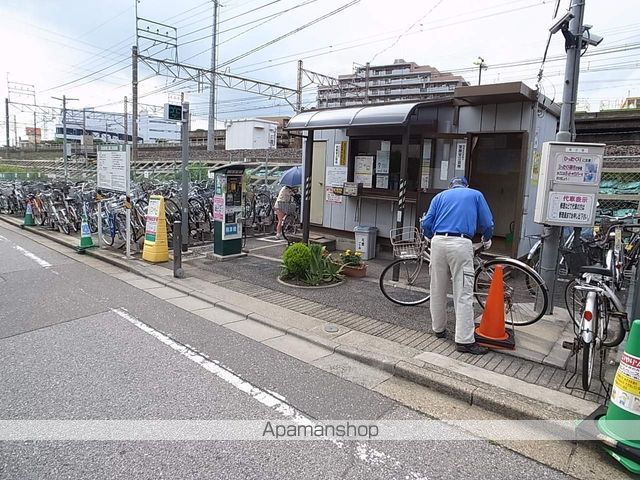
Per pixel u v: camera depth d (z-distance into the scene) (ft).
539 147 23.93
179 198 36.27
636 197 26.16
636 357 9.09
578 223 15.87
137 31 71.31
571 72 16.58
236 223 27.94
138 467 8.43
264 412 10.59
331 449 9.25
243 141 104.88
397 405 11.18
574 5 16.28
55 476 8.09
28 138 256.32
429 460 9.02
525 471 8.79
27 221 41.73
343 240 30.35
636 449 8.79
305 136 29.68
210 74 78.02
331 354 14.20
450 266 14.25
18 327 15.85
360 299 19.51
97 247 31.07
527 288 19.54
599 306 12.39
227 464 8.62
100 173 30.96
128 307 18.53
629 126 43.88
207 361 13.34
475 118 24.03
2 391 11.23
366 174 28.91
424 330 15.96
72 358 13.32
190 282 22.24
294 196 38.24
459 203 14.37
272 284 21.93
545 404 10.78
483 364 13.10
